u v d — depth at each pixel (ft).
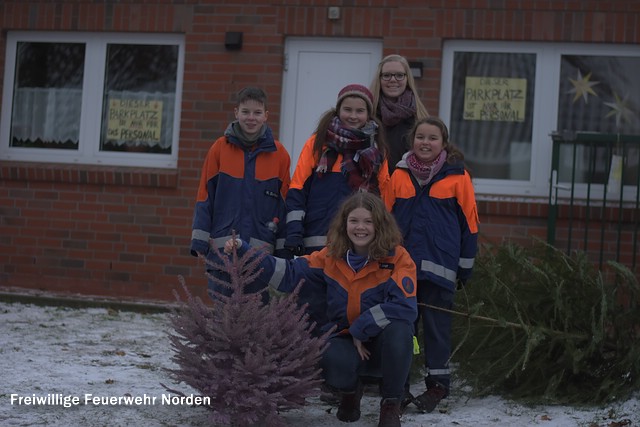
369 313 16.19
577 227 28.17
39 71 31.73
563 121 28.99
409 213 18.24
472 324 19.27
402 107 19.51
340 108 18.56
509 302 19.24
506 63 29.22
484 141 29.30
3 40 31.60
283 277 16.94
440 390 18.13
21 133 31.86
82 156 31.35
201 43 30.07
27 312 27.66
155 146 31.01
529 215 28.22
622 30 28.27
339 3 29.37
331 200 18.45
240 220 18.56
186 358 15.75
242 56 29.84
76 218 30.68
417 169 18.15
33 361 20.99
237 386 15.33
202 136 30.04
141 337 24.56
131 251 30.37
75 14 30.94
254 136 18.79
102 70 31.27
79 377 19.69
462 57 29.37
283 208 19.20
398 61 19.63
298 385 15.53
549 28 28.55
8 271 31.01
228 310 15.60
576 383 19.38
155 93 31.01
